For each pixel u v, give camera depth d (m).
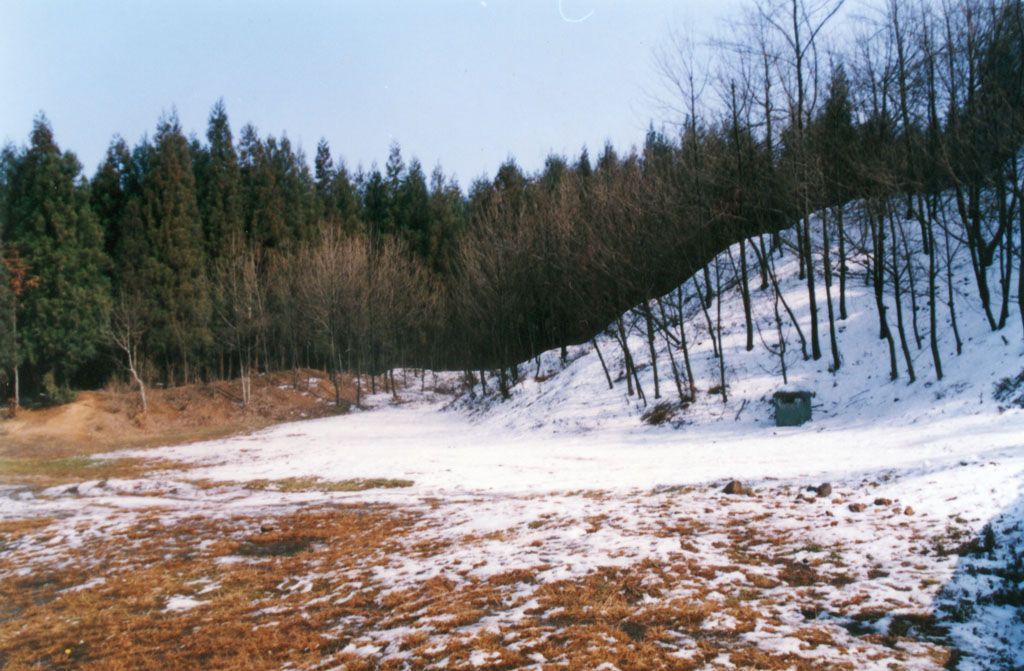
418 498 16.23
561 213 40.47
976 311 22.59
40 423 38.84
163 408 43.94
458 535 11.82
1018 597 7.00
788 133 26.06
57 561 12.30
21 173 44.72
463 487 17.53
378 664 6.77
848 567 8.30
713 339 29.22
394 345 55.47
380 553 11.29
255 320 50.09
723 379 25.55
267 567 11.15
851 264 29.97
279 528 13.76
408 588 9.19
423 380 55.12
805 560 8.70
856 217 24.80
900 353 23.28
